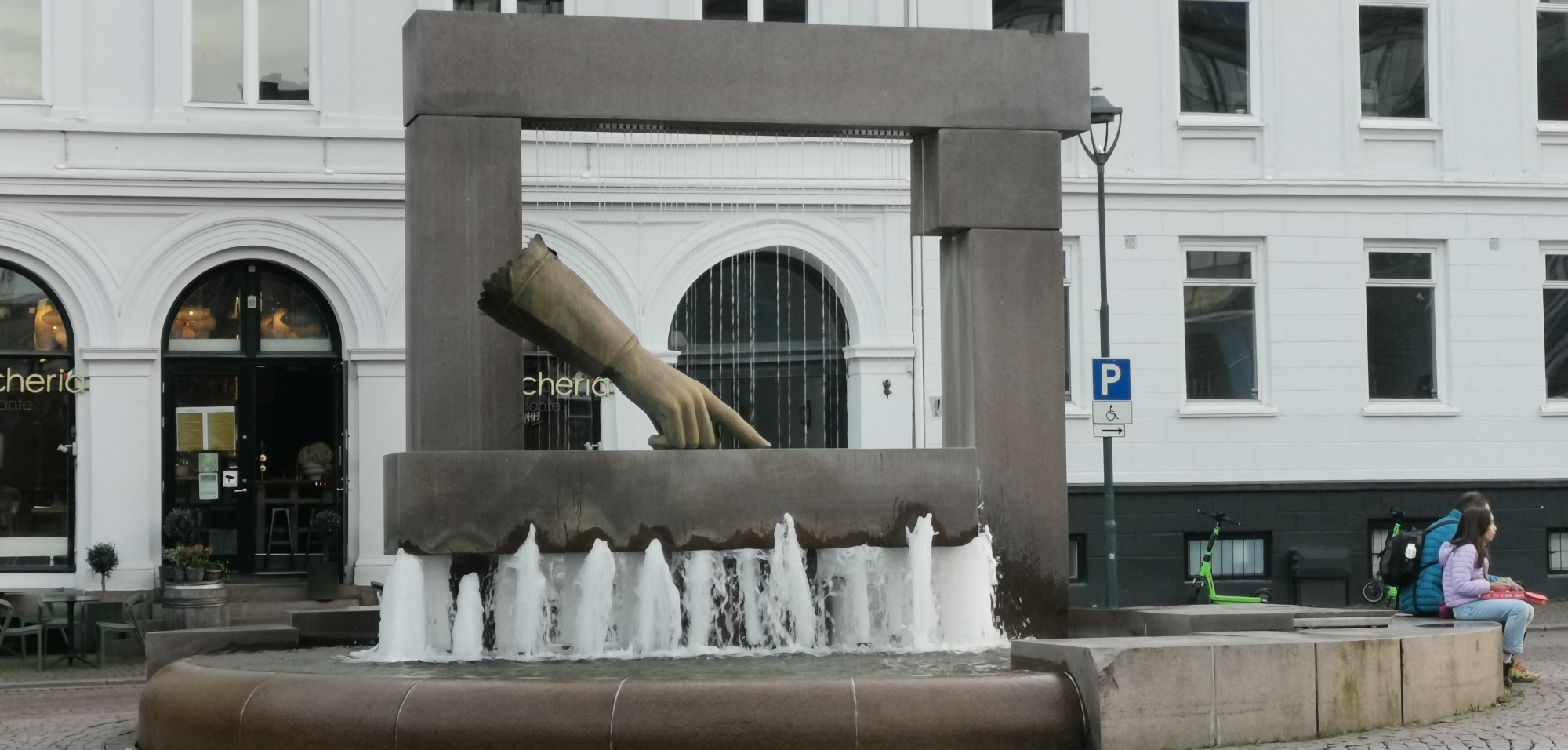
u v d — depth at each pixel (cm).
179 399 2673
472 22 1580
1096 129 2892
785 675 1164
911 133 1698
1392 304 2988
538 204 2689
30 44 2652
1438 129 2994
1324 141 2967
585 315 1543
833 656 1459
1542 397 3002
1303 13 2964
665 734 1080
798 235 2764
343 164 2711
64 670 2273
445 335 1569
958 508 1562
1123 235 2902
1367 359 2964
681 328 2770
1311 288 2945
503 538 1467
